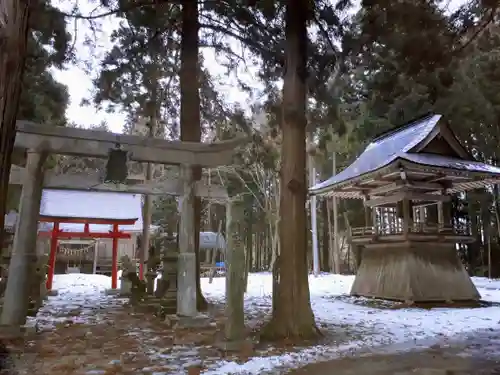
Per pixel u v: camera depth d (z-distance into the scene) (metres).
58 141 7.47
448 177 13.31
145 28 12.05
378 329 8.18
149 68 12.65
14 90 3.79
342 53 9.45
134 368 5.14
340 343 6.80
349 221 31.75
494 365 5.43
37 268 10.96
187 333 7.36
